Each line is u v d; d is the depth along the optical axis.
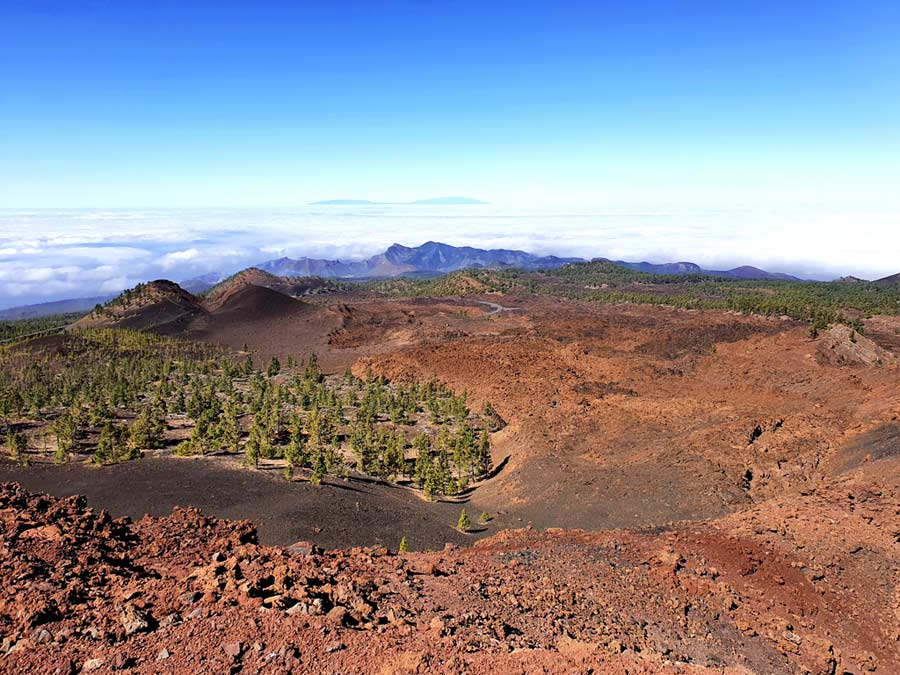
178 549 25.67
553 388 101.38
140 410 96.31
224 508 47.34
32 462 62.34
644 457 64.38
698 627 23.69
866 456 53.16
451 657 16.91
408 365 124.31
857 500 37.59
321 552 27.86
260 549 26.25
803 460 57.97
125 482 52.59
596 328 152.75
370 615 19.95
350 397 104.75
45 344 146.50
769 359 109.44
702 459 60.09
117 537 26.28
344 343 172.38
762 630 24.06
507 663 17.02
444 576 26.48
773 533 33.16
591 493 55.69
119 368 125.81
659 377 108.38
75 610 17.78
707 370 112.19
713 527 35.47
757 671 21.17
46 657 15.36
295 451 61.22
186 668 15.16
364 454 70.00
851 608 26.78
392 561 27.66
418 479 66.56
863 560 30.05
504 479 64.31
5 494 27.78
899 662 23.94
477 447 72.25
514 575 27.48
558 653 18.20
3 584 18.80
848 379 86.94
